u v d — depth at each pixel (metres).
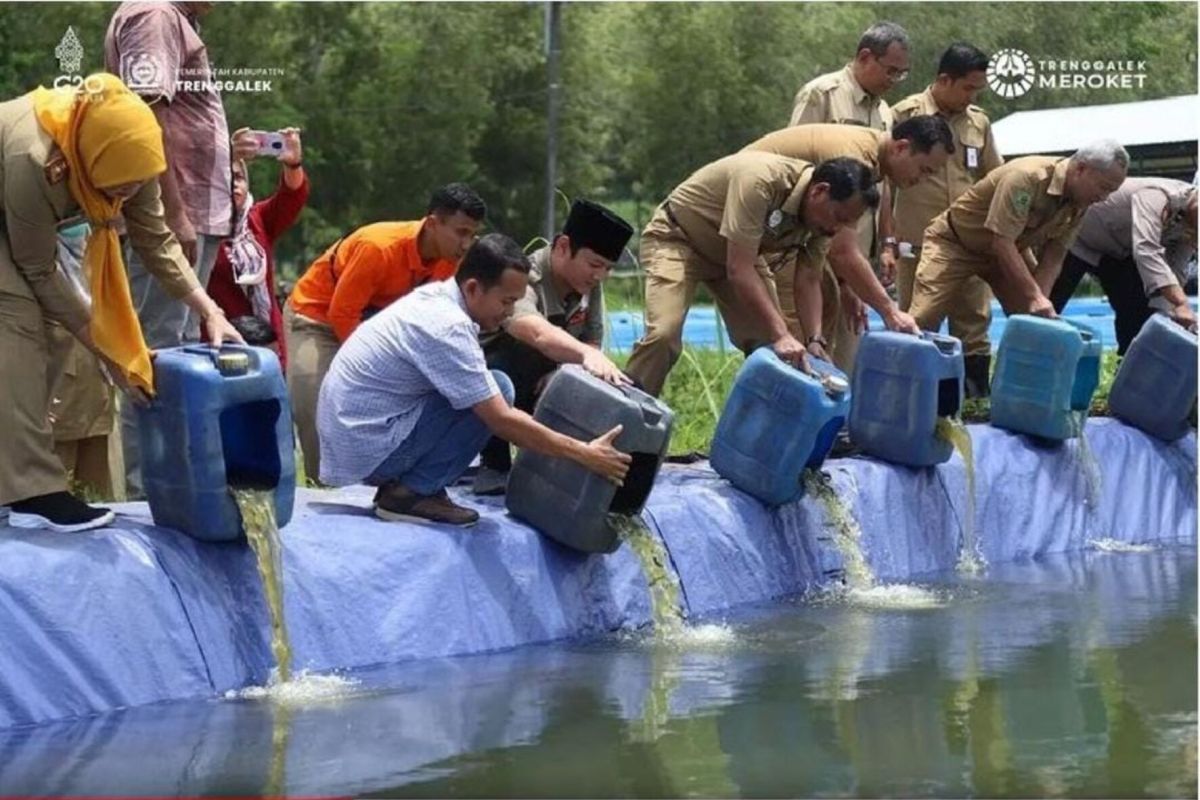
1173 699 7.30
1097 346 11.77
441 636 7.91
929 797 5.96
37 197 6.83
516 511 8.48
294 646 7.44
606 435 8.15
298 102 30.52
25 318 6.97
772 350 9.54
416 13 31.83
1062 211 11.56
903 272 12.38
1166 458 12.52
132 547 7.08
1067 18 29.61
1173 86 29.67
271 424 7.34
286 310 9.35
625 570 8.70
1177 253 12.91
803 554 9.77
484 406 7.86
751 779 6.16
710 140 33.31
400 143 31.48
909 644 8.37
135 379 7.08
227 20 29.08
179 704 6.97
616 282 19.62
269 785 6.00
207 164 8.85
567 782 6.09
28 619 6.68
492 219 32.69
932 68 30.06
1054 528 11.53
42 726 6.62
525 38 32.19
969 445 10.72
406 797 5.91
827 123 11.22
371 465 7.99
